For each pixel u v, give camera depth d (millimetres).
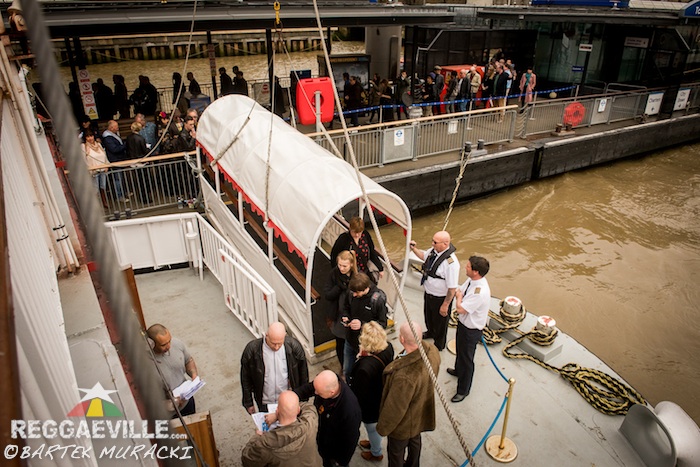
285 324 7012
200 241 8391
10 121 3238
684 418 5133
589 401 6117
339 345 5984
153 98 15930
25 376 1169
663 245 13258
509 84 18250
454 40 20891
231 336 7027
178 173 11344
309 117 10211
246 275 6504
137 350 721
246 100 9742
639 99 19250
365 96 17719
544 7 21000
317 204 6090
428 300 6387
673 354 9406
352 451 4344
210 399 5945
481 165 15039
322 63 18344
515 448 5449
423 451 5441
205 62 41781
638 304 10828
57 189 5273
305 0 14281
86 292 3750
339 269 5598
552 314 10445
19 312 1337
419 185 14016
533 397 6195
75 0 11258
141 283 8289
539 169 16656
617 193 16375
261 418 4383
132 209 11227
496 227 14016
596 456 5422
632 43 21031
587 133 17734
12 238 1755
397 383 4062
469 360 5801
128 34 10797
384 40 20391
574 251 12906
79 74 13797
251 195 7328
